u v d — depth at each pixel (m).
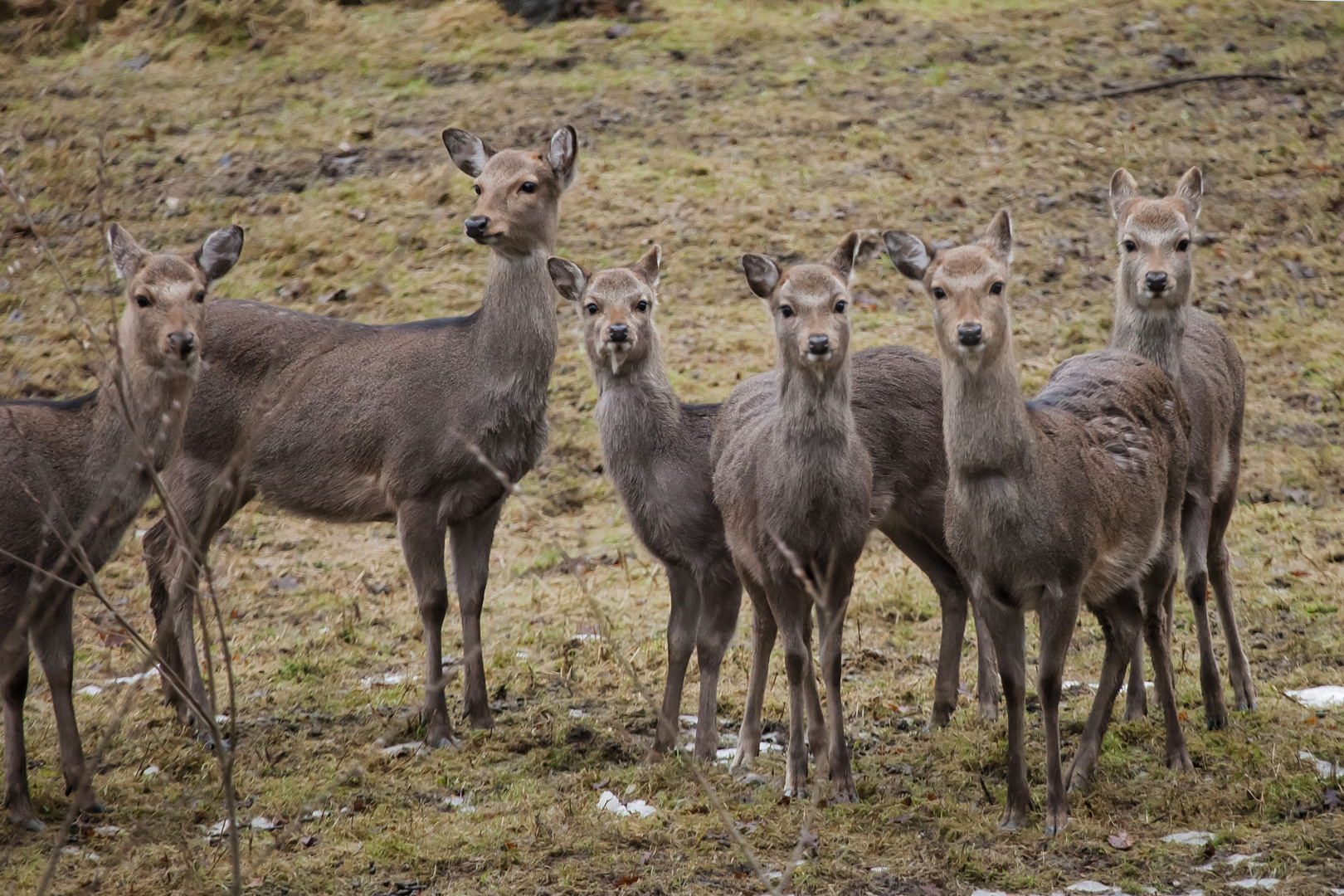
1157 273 12.34
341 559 17.00
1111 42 28.89
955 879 9.17
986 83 27.58
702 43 29.77
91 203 24.14
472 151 13.76
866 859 9.51
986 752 11.37
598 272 12.23
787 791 10.65
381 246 22.89
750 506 10.82
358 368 12.84
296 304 21.41
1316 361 20.08
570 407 19.61
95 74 29.17
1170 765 10.81
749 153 25.48
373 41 30.12
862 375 12.25
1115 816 10.00
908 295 21.78
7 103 27.67
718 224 23.28
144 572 16.41
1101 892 8.80
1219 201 23.91
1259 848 9.27
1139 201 13.06
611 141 26.06
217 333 13.09
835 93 27.56
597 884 9.26
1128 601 10.73
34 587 9.70
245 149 25.92
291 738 12.05
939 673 12.34
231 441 13.03
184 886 9.24
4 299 21.62
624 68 28.81
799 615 10.62
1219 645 13.85
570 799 10.67
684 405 12.53
